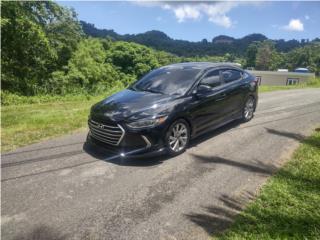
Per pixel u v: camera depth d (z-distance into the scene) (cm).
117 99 575
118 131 504
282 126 744
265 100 1182
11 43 2089
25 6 2161
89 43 3247
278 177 454
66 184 448
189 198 406
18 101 1397
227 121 695
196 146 600
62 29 2584
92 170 495
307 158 521
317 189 417
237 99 712
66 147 602
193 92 579
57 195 417
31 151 580
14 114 915
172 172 485
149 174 479
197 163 518
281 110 955
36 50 2220
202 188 432
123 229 343
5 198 409
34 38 2111
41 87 2147
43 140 648
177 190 427
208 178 462
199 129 599
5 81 2022
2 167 505
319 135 652
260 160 529
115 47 5462
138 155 505
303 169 477
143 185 443
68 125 767
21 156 554
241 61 11538
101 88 2430
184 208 382
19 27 2033
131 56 5397
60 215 370
